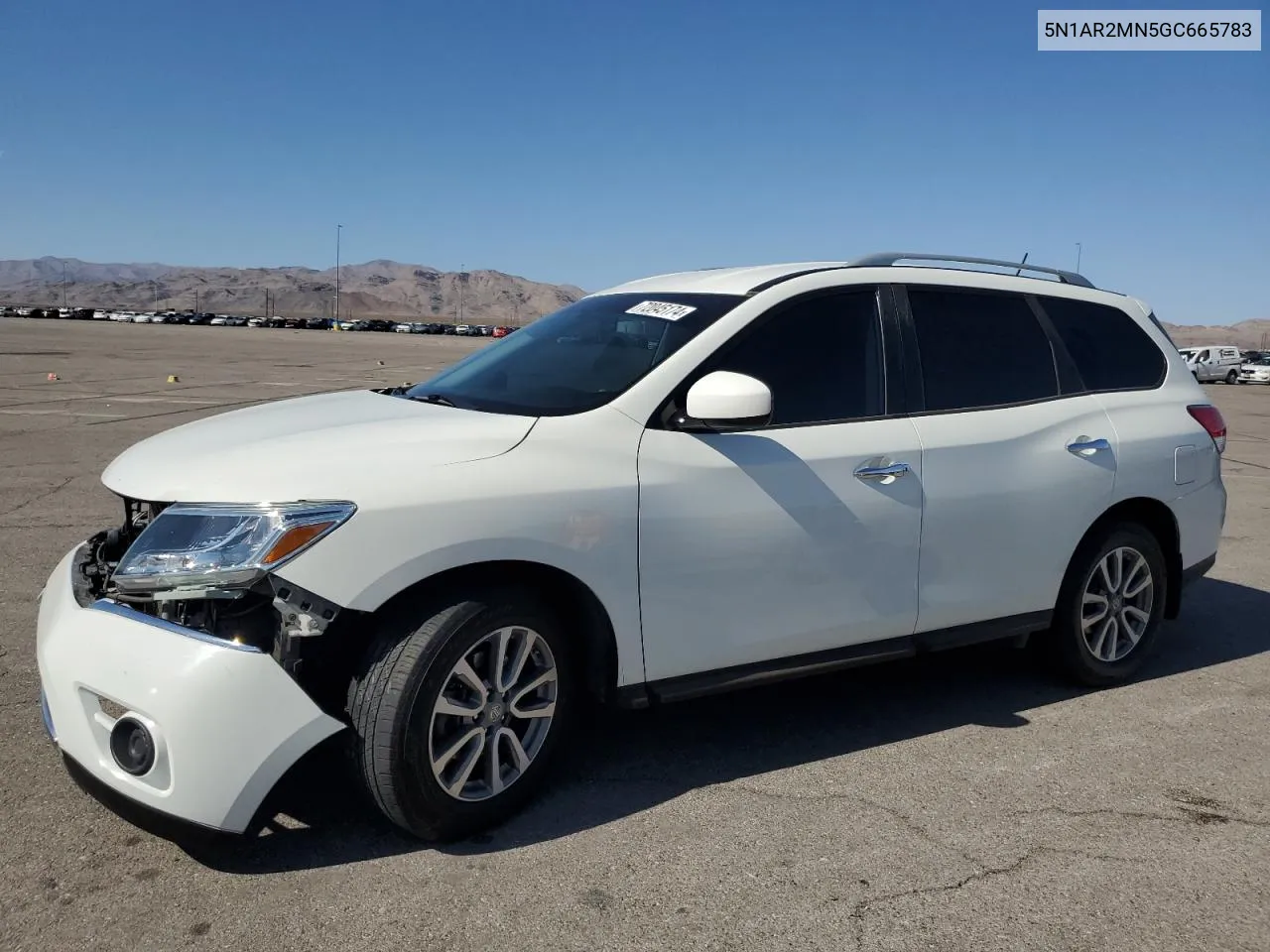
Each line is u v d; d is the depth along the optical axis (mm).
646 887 2977
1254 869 3174
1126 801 3609
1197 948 2756
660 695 3525
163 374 25625
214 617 2908
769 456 3660
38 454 10977
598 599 3338
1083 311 4848
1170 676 4980
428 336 99625
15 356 31922
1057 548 4430
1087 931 2816
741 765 3840
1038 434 4367
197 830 2830
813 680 4809
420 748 3021
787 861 3143
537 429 3338
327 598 2877
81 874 2973
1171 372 5078
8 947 2619
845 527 3809
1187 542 4945
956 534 4109
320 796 3486
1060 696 4660
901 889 3004
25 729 3934
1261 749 4105
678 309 3920
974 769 3848
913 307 4238
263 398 18922
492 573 3238
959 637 4227
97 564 3342
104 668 2898
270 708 2848
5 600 5562
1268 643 5562
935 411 4156
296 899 2869
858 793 3617
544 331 4332
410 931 2730
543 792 3566
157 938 2674
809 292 3973
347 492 2959
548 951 2664
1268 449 16141
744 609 3646
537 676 3357
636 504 3383
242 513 2900
